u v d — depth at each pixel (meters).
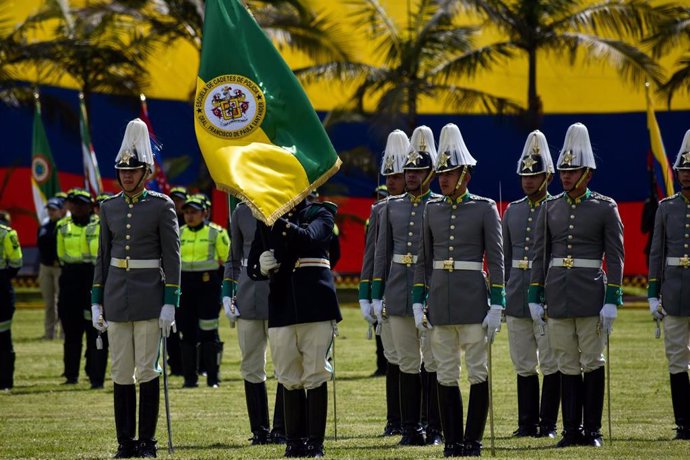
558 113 65.50
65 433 23.88
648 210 44.25
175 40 58.72
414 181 22.70
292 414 19.55
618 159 64.56
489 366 19.62
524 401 24.16
